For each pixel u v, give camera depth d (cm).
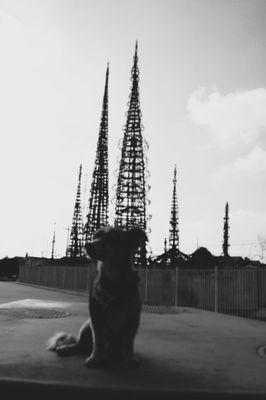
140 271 2461
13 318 1208
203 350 778
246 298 1581
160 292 2236
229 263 5181
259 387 523
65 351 642
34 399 493
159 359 669
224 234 6512
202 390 497
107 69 7444
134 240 554
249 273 1587
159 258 5806
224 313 1684
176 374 569
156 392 487
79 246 8119
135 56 6494
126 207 6031
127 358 582
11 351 680
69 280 3791
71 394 489
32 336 861
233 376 573
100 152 7312
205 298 1853
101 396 485
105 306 546
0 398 497
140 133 6259
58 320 1188
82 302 2155
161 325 1171
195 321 1320
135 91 6397
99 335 573
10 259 9831
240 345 860
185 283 2028
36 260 9200
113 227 564
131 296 549
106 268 543
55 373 540
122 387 493
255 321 1405
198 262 5522
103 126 7362
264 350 807
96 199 7206
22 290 3584
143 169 6172
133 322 562
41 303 1845
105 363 582
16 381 504
